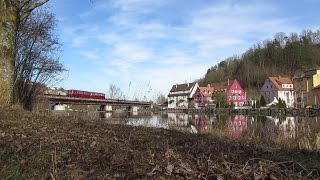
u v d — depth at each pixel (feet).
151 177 16.70
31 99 75.36
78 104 207.72
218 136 48.24
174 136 34.14
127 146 24.39
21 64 71.05
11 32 50.14
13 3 50.21
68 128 34.47
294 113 232.73
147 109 344.28
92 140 26.76
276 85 402.52
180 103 482.69
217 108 322.75
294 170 18.99
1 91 48.93
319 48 567.18
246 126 84.99
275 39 584.81
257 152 25.71
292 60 552.00
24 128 31.73
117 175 17.12
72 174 17.31
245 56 605.73
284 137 51.21
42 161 19.24
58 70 88.99
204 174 17.04
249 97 467.11
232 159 20.98
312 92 347.77
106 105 239.71
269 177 16.94
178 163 18.90
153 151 22.44
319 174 18.48
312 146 42.73
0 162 18.67
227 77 586.45
